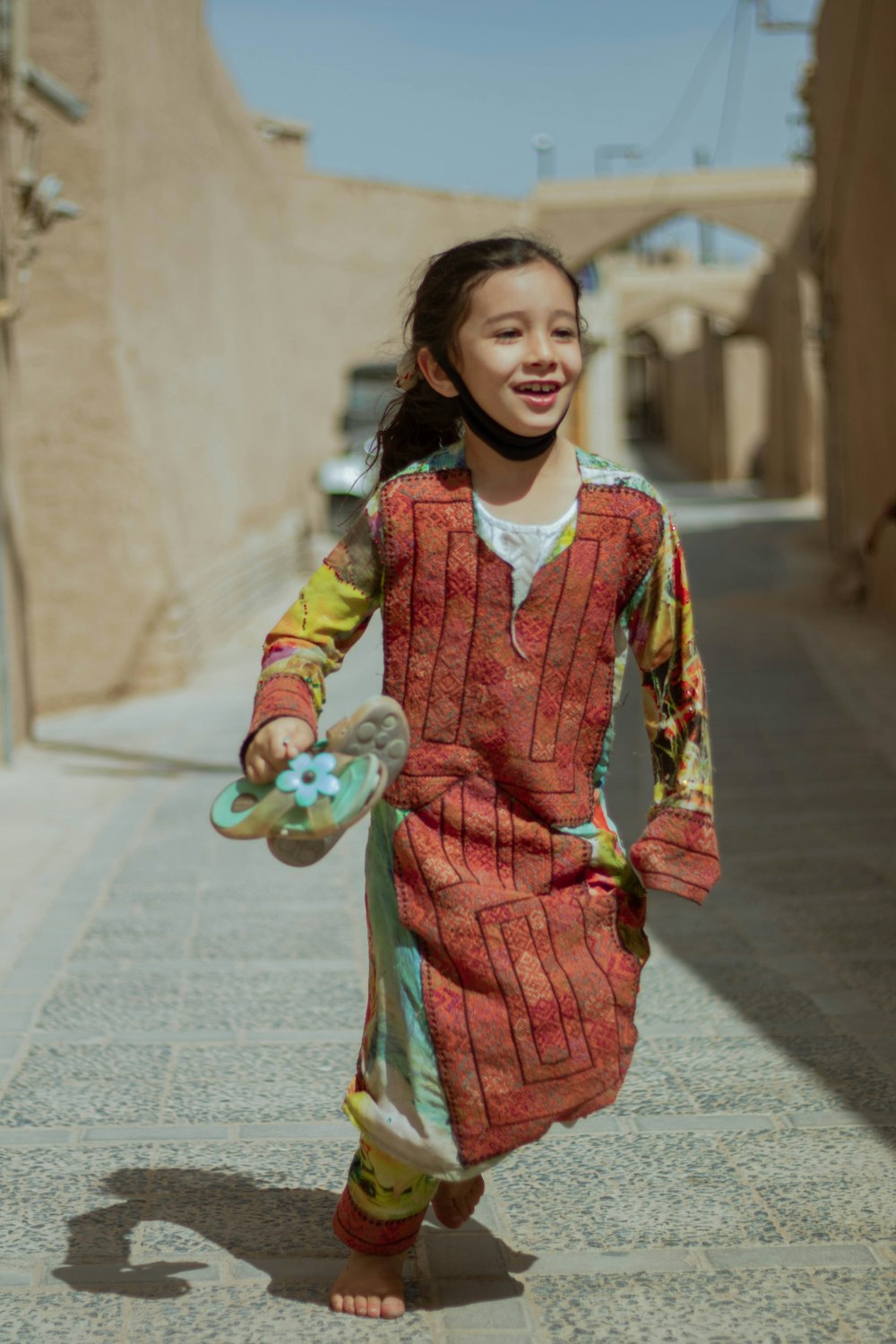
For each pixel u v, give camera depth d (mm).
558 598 2174
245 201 16609
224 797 2100
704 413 44000
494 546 2158
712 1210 2742
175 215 12945
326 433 23672
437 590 2180
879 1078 3383
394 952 2203
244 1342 2285
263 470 17031
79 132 10469
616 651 2285
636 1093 3328
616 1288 2453
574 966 2197
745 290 37031
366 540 2246
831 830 5906
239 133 16344
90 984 4129
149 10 12078
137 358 11336
